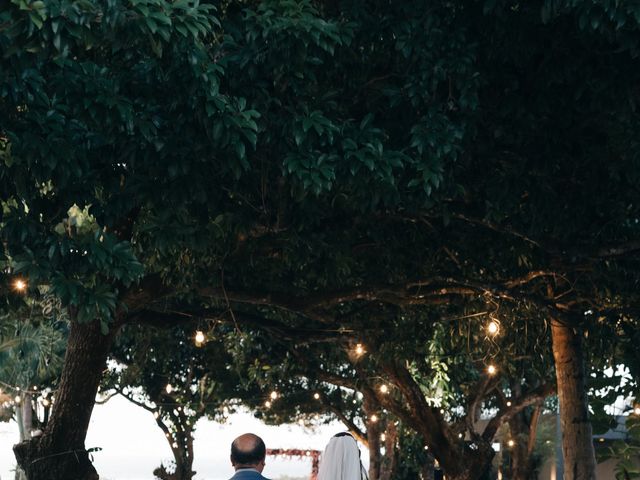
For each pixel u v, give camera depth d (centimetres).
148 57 742
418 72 852
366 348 1708
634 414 1669
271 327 1603
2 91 688
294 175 809
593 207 1134
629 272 1255
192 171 815
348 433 751
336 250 1249
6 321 1705
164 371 3130
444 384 2181
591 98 921
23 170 786
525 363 1917
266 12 749
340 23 827
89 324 1313
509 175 1042
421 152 839
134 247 1185
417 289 1419
